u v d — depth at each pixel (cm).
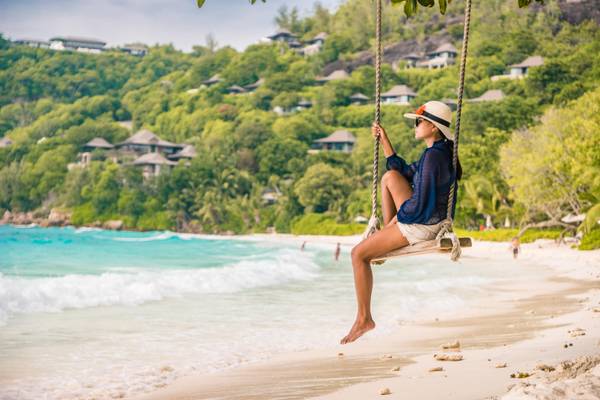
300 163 12362
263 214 10944
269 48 19775
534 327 1113
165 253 4259
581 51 12925
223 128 15262
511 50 15038
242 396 683
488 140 8038
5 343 1017
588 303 1486
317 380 748
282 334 1130
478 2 18288
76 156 15000
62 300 1463
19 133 18125
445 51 16800
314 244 7369
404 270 2933
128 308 1434
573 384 478
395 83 15862
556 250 4419
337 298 1709
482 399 561
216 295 1728
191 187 11844
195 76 19525
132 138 15000
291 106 16175
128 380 782
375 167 506
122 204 12038
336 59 18938
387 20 19438
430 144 487
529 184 4953
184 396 698
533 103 11306
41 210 13612
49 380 781
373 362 852
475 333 1086
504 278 2427
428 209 459
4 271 2361
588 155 4375
